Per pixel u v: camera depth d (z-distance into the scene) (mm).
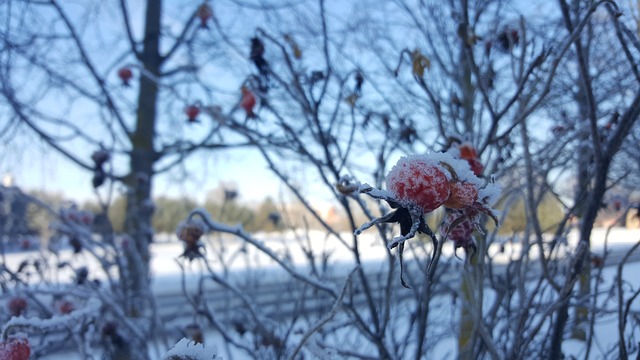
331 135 2264
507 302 2160
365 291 2111
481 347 1981
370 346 2754
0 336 1472
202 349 1070
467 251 1363
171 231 9953
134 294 3584
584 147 2051
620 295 1577
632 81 2148
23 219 4281
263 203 5043
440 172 980
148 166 4945
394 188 971
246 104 2348
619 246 2836
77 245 3416
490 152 2178
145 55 5000
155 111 5031
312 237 4926
